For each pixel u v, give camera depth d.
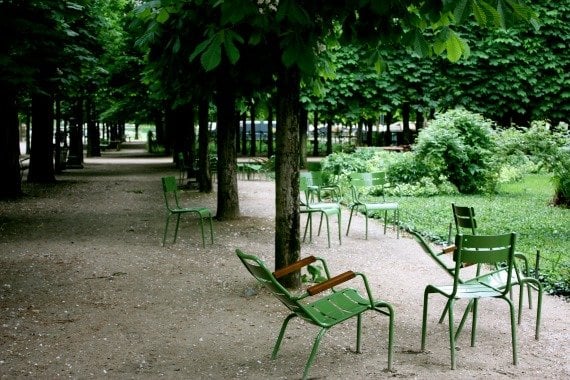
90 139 41.50
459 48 5.58
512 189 21.14
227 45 4.60
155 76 11.29
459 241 5.23
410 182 20.05
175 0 5.81
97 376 5.04
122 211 15.41
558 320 6.69
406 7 5.36
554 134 13.48
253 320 6.62
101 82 24.34
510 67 23.36
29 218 14.07
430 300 7.49
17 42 9.99
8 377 4.98
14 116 17.70
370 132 43.28
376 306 5.23
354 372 5.11
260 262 4.86
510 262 5.39
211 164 24.25
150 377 5.03
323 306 5.27
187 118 25.05
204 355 5.56
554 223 13.52
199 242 11.27
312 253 10.48
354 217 15.02
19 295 7.56
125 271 8.91
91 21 17.89
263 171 26.91
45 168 22.44
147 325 6.44
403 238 12.08
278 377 5.02
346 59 24.66
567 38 22.84
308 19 4.65
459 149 19.61
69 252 10.22
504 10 4.11
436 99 24.89
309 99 24.62
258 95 12.17
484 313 6.95
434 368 5.21
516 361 5.33
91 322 6.53
